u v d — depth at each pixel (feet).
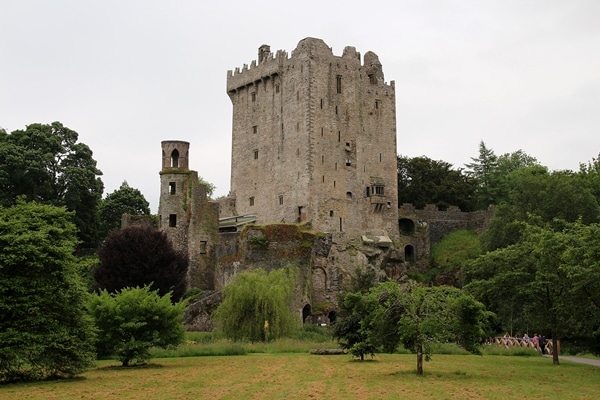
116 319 167.02
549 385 125.18
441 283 366.02
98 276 274.57
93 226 348.18
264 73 380.37
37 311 134.51
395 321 146.72
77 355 138.72
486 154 469.98
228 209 393.91
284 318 245.04
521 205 311.47
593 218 295.48
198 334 258.57
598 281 151.84
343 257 353.92
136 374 147.74
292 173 360.89
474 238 387.34
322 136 360.69
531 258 183.52
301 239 329.31
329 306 334.65
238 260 328.90
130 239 278.67
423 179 438.40
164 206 348.79
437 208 402.52
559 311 173.78
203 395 112.68
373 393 113.70
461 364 167.94
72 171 334.24
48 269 137.90
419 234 391.86
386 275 364.17
